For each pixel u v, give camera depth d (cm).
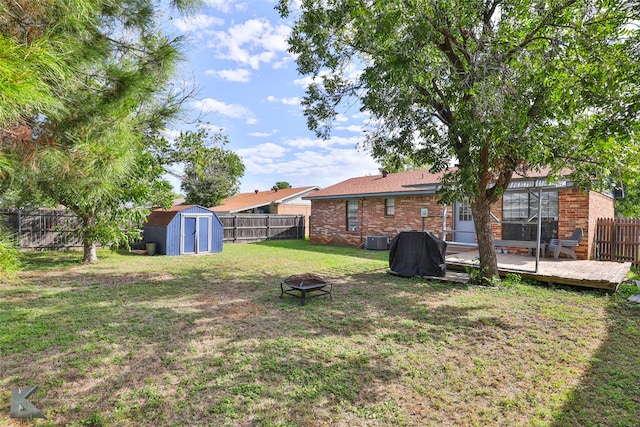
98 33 276
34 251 1354
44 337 464
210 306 623
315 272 988
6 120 195
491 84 577
